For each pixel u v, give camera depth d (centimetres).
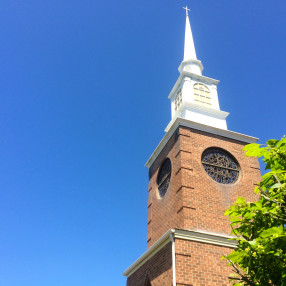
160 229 1917
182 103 2375
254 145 872
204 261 1486
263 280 813
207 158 2005
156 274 1600
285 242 741
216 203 1777
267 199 851
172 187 1912
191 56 3000
